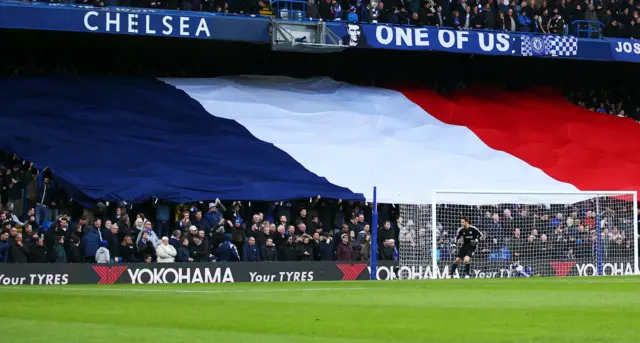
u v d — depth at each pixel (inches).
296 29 1445.6
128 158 1263.5
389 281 917.8
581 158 1497.3
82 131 1299.2
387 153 1393.9
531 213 1264.8
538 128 1566.2
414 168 1374.3
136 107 1375.5
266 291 685.9
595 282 825.5
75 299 571.2
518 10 1621.6
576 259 1227.2
